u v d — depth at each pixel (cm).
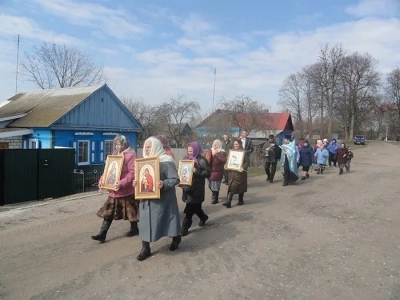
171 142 3147
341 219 761
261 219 757
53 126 1758
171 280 452
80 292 423
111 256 539
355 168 2036
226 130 2353
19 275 477
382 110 7206
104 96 2062
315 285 441
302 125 5506
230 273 474
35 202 1245
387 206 895
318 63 5928
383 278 461
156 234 506
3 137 1722
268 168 1341
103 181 582
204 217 697
